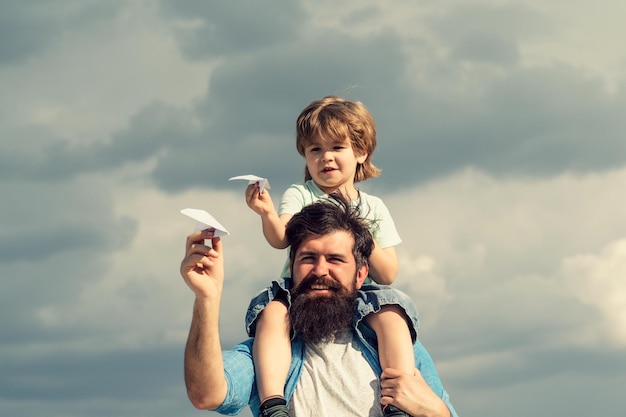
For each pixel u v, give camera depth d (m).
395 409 5.44
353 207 6.05
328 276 5.70
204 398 5.31
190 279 5.09
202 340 5.16
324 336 5.68
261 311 5.86
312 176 7.55
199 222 5.20
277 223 6.31
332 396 5.56
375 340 5.83
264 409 5.46
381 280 6.70
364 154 7.72
